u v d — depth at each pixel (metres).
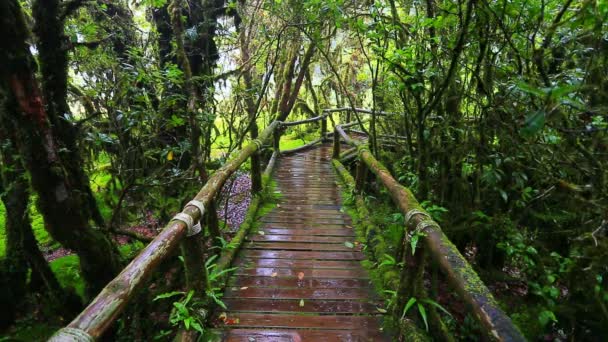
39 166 2.88
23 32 2.62
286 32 6.32
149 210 5.53
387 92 4.46
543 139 2.35
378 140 5.67
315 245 3.75
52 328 3.84
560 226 2.78
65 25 3.91
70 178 3.48
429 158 3.16
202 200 2.42
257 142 4.88
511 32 2.39
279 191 5.54
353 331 2.43
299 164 7.37
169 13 4.80
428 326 2.31
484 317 1.28
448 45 2.78
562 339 2.62
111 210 5.25
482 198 3.26
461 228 3.16
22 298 4.04
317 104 11.20
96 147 4.82
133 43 4.98
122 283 1.42
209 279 2.68
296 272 3.20
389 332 2.39
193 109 3.82
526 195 2.80
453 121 3.16
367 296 2.84
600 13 1.62
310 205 4.97
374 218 4.38
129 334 3.31
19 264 3.99
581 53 2.25
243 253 3.55
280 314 2.60
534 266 2.61
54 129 3.31
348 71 10.00
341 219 4.48
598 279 2.08
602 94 2.01
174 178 4.42
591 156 2.04
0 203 6.43
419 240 2.11
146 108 4.29
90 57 3.96
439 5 2.91
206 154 5.23
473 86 3.16
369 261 3.38
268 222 4.36
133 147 4.27
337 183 5.97
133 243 4.66
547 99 1.21
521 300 3.02
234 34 5.91
